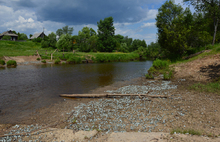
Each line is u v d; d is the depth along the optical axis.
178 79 14.27
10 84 12.85
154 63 21.12
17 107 7.88
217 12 19.81
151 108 7.45
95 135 5.04
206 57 17.22
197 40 24.92
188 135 4.53
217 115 6.14
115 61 42.44
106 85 13.19
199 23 24.17
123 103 8.41
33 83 13.38
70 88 11.96
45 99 9.20
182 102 8.00
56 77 16.45
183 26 23.84
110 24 76.69
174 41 23.66
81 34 70.06
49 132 5.32
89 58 38.97
